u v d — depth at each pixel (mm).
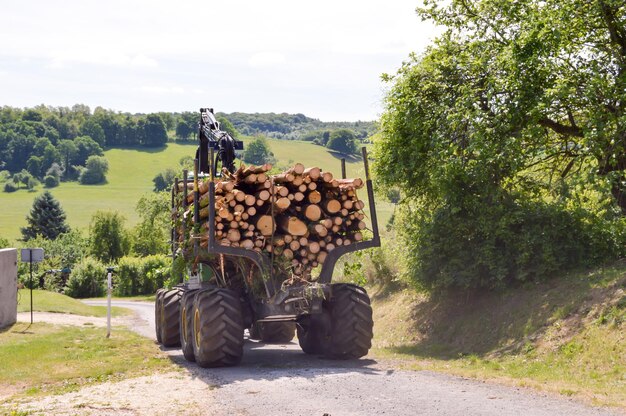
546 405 7594
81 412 8188
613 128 14977
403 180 17688
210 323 11047
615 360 10844
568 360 11672
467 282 16109
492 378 9477
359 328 11688
